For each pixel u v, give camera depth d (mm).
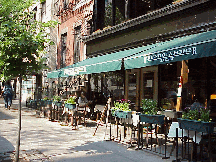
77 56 15695
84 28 14430
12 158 5352
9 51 4793
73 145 6695
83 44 14727
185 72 8312
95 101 13031
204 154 5840
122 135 7992
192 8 7844
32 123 10648
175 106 8875
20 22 5191
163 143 7027
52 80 18422
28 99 19203
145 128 8086
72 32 16078
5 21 4844
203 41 5402
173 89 9047
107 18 13031
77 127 9570
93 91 13508
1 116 12930
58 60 18078
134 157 5594
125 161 5281
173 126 5766
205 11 7531
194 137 5227
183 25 8219
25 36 4730
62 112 11438
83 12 14727
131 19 10836
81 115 10375
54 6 18984
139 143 6461
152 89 10039
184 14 8172
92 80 13734
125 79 11562
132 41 10461
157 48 7105
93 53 13328
